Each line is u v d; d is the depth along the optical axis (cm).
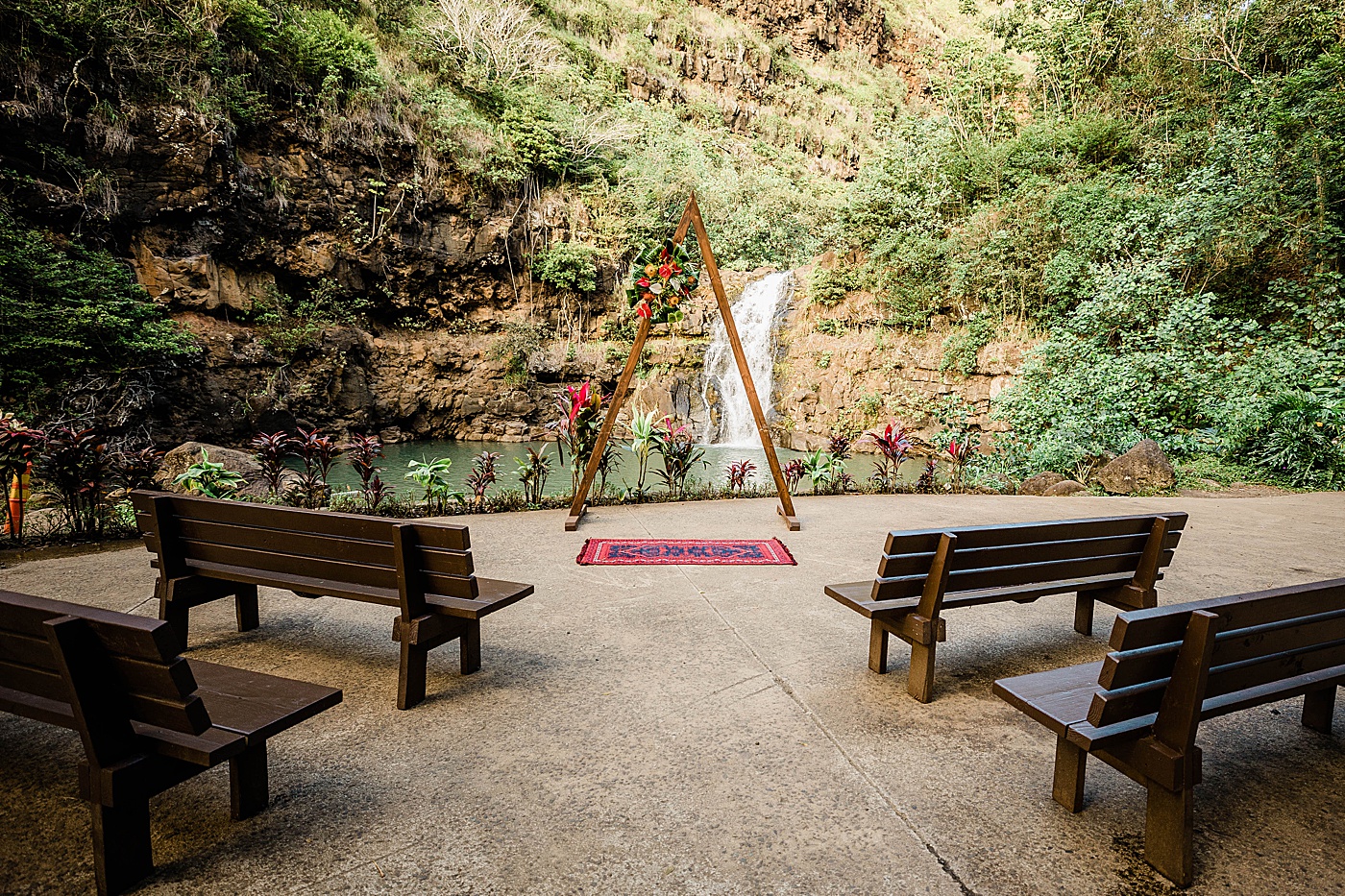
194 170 1455
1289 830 176
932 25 5369
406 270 1928
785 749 213
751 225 2805
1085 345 1224
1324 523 654
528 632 323
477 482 703
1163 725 157
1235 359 1086
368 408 1819
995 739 221
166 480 869
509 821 174
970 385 1583
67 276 1201
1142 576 307
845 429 1738
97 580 418
